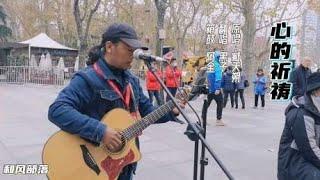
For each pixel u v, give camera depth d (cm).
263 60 4009
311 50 4000
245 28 3173
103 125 284
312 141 369
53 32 5612
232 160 748
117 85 300
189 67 723
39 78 2531
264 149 848
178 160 715
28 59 3034
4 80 2598
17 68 2584
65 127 283
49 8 5034
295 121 376
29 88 2214
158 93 1264
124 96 304
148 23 4644
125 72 307
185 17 4709
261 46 4159
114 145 288
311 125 371
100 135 282
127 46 292
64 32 4822
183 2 4619
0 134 880
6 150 735
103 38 298
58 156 293
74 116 279
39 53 3123
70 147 293
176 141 870
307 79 379
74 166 292
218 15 4103
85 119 280
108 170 295
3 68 2612
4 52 3148
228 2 3247
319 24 3922
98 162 293
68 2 4678
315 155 368
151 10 4638
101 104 295
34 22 5456
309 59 977
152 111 324
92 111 295
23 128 959
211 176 638
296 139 374
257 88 1756
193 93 337
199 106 1203
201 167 393
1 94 1817
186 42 5278
